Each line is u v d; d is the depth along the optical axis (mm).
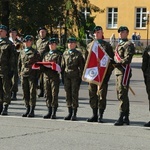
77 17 40188
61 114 15133
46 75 14242
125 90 13219
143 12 63625
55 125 13234
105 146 10852
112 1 64000
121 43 13273
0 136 11695
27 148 10531
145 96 20734
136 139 11609
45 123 13516
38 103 17562
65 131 12430
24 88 14602
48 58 14422
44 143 11023
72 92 14008
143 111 16188
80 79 14055
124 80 13148
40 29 18188
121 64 13141
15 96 18438
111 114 15305
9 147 10594
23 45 15828
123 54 13211
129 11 63781
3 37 14836
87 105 17219
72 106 14102
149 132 12469
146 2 63188
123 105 13273
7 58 14781
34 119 14148
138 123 13805
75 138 11602
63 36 37906
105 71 13344
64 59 14094
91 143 11109
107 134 12117
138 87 24625
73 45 14031
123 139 11586
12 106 16812
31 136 11750
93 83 13531
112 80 28281
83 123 13617
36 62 14320
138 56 52031
